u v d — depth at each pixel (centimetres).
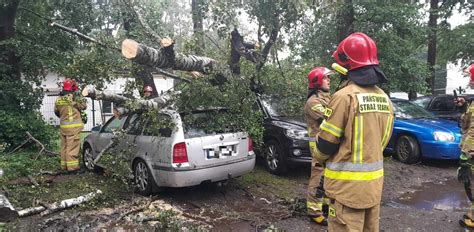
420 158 869
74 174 736
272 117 747
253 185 668
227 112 625
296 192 636
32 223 497
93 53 646
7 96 925
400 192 661
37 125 920
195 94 593
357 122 283
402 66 1059
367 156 286
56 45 971
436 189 680
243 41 684
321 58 1083
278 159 713
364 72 289
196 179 555
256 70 696
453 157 798
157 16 830
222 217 529
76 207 561
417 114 966
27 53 898
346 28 1067
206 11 725
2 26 916
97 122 1648
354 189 286
